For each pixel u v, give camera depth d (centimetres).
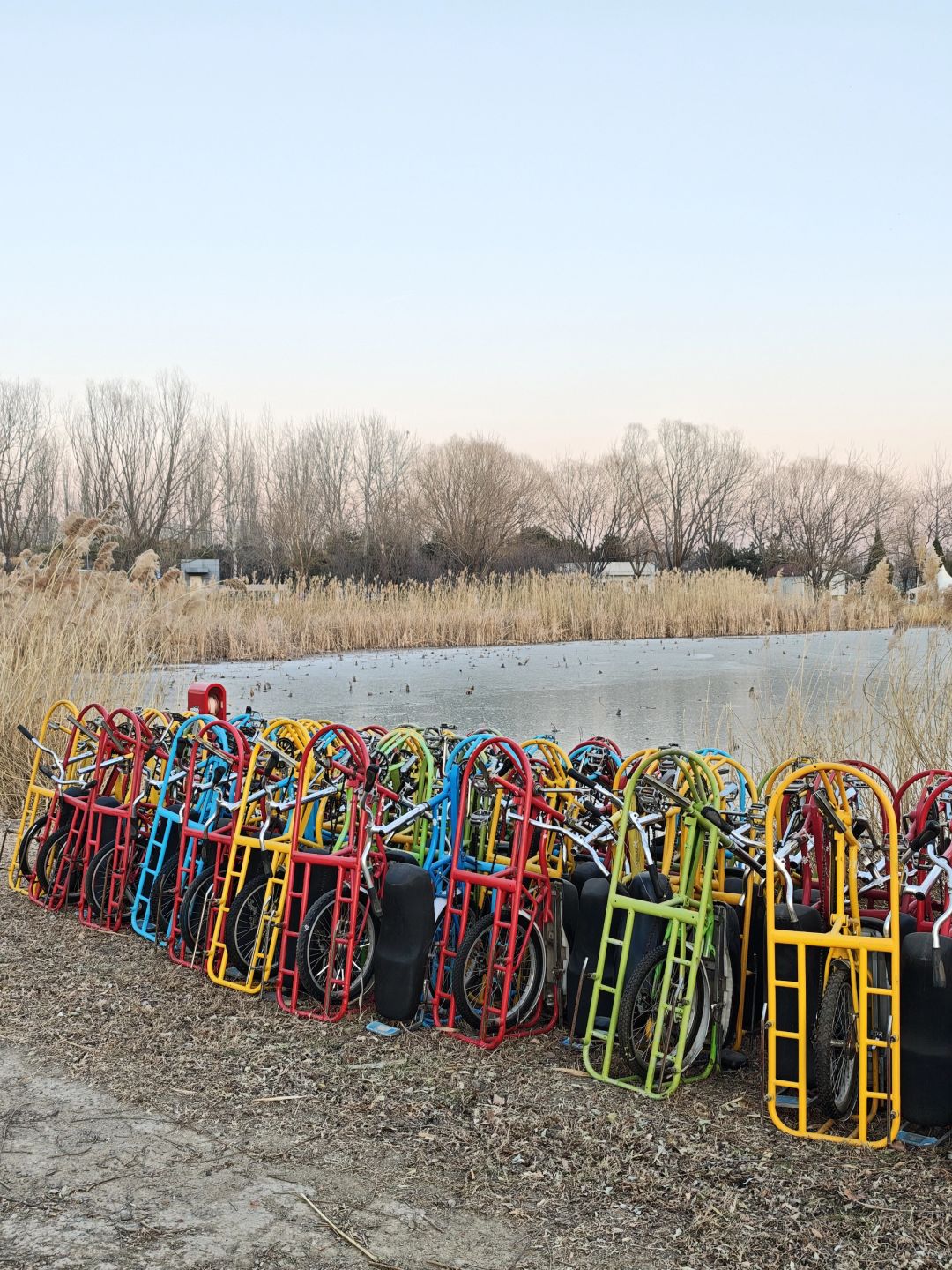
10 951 614
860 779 460
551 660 2084
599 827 505
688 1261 325
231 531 5594
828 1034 403
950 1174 372
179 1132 407
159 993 550
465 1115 420
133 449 5431
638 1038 459
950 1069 391
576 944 498
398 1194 364
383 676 1800
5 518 4984
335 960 524
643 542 6500
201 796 615
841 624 2270
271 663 2044
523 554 5822
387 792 546
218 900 566
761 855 493
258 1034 499
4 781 1004
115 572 1334
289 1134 406
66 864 688
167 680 1313
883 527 5509
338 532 5197
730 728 962
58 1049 484
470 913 530
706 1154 387
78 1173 377
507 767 549
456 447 5612
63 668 1069
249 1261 325
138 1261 325
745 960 484
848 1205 352
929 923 460
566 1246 333
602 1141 396
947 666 835
